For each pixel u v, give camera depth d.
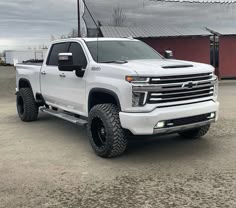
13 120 9.91
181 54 22.45
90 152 6.69
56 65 8.05
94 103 6.72
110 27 20.75
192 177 5.25
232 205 4.31
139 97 5.66
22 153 6.73
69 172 5.63
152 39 22.00
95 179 5.30
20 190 4.97
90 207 4.40
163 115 5.67
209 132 7.88
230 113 10.12
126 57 7.06
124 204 4.45
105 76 6.19
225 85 19.67
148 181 5.16
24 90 9.42
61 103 7.85
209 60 22.72
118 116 6.00
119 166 5.84
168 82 5.77
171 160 6.07
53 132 8.35
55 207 4.43
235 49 22.98
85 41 7.23
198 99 6.13
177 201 4.47
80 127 8.83
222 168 5.59
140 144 7.09
